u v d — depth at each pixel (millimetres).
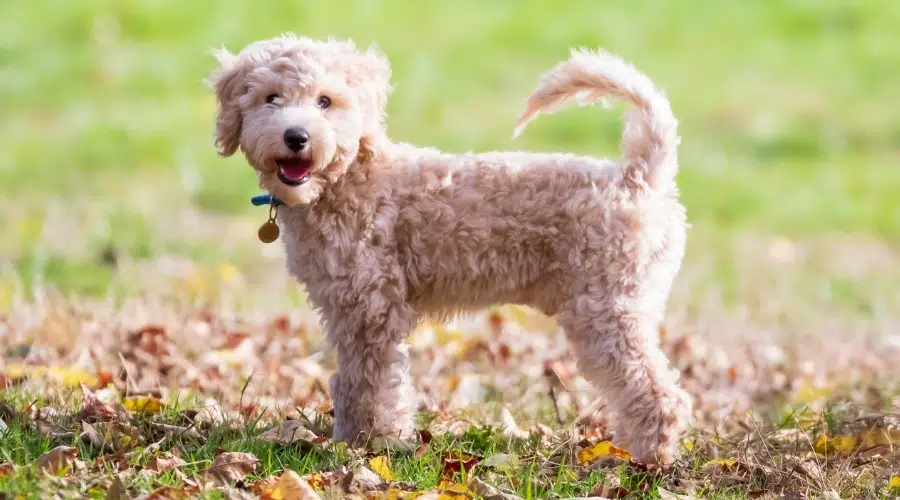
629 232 6645
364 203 6848
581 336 6715
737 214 17328
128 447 6547
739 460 6723
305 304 11492
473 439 7070
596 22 26625
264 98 6852
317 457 6566
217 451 6469
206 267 13031
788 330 11188
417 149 7164
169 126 20172
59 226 14453
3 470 5832
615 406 6746
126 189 16844
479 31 25859
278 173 6660
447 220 6836
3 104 20969
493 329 10789
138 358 8945
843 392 8656
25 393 7609
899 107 22625
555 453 6836
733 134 21234
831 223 17000
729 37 26344
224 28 24859
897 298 12867
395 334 6895
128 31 25000
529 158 6961
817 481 6422
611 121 21453
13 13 25641
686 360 9781
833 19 27594
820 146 20703
